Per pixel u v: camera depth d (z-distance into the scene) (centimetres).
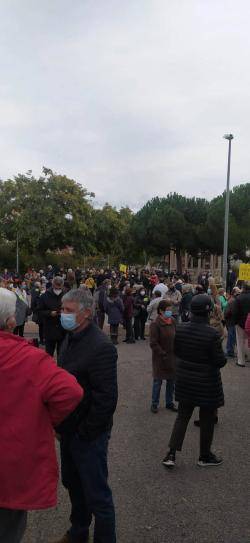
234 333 1155
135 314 1404
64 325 355
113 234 4616
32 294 1232
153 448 567
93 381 338
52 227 3856
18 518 265
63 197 3928
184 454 552
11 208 3950
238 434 618
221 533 385
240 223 4394
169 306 702
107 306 1331
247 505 430
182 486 468
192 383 500
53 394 258
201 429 512
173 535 381
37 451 258
